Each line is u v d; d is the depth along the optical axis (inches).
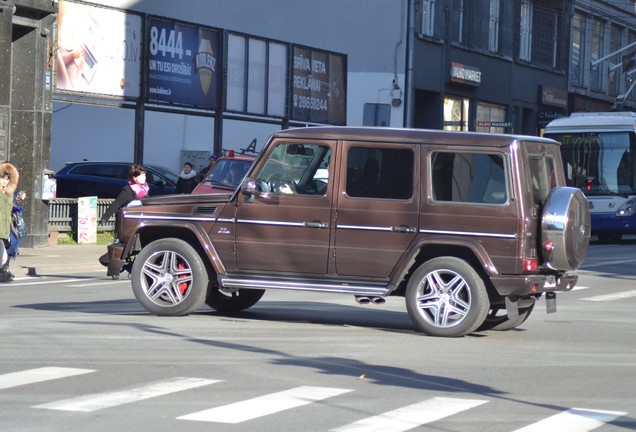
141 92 1210.0
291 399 354.3
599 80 2640.3
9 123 1018.7
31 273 877.2
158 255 552.4
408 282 511.2
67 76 1112.2
